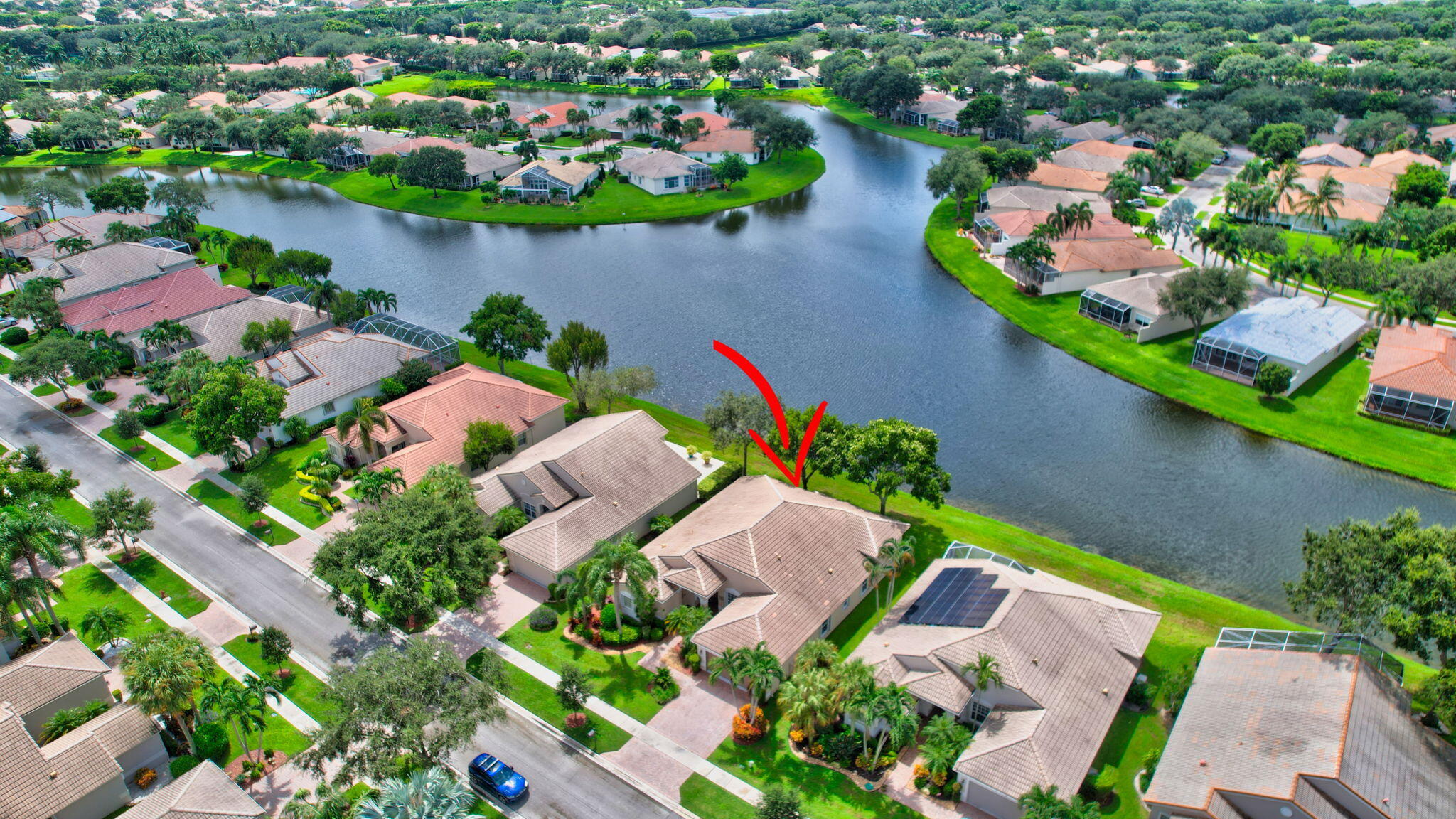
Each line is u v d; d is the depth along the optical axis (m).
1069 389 109.62
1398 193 162.75
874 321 130.12
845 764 56.44
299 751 58.38
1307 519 84.12
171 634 59.09
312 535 81.00
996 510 86.06
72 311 119.88
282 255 136.38
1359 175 177.12
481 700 52.25
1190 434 99.19
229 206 192.38
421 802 45.97
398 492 81.31
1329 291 130.25
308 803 52.75
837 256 158.38
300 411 96.81
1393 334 109.69
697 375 113.31
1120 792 53.94
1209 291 111.94
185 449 96.06
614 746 58.28
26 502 73.69
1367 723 51.22
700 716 60.66
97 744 54.72
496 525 77.81
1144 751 56.75
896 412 104.00
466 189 197.50
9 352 120.06
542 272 150.88
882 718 54.25
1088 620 61.81
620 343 122.88
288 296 127.31
